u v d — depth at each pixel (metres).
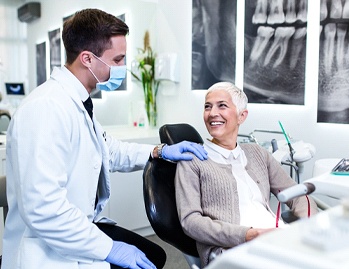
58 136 1.23
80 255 1.26
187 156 1.55
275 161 1.74
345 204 0.63
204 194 1.51
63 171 1.25
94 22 1.35
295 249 0.50
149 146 1.79
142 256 1.38
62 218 1.19
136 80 3.43
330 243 0.50
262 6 2.56
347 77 2.16
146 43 3.40
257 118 2.69
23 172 1.17
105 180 1.53
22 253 1.25
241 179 1.56
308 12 2.33
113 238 1.65
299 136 2.45
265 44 2.57
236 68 2.78
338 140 2.26
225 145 1.64
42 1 2.86
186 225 1.41
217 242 1.34
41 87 1.34
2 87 2.76
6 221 1.38
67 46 1.39
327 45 2.23
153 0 3.38
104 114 3.32
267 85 2.58
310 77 2.37
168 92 3.37
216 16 2.88
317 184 0.86
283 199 0.82
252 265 0.49
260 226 1.45
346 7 2.13
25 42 2.83
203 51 3.00
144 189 1.56
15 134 1.19
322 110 2.29
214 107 1.61
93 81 1.45
